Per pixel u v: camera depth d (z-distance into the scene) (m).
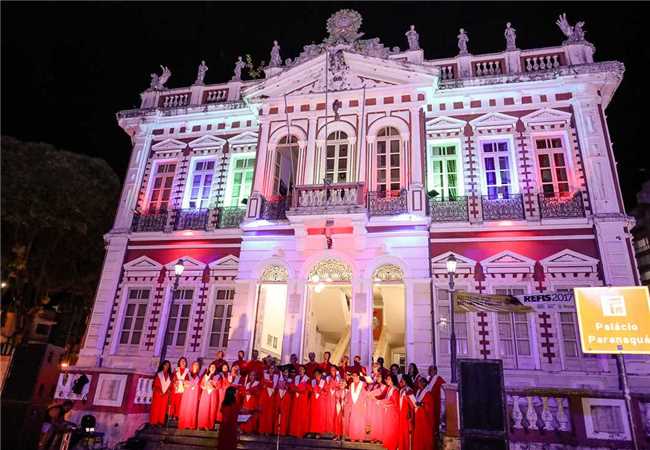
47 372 7.52
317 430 10.81
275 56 18.69
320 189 14.88
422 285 14.01
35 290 25.61
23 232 24.34
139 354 15.80
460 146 15.81
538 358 13.08
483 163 15.55
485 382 7.88
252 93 17.50
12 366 7.47
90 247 25.89
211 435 11.14
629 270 13.19
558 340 13.14
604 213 13.83
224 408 9.90
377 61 16.42
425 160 15.52
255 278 15.23
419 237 14.52
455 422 9.77
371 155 15.86
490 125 15.80
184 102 19.41
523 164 15.12
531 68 16.22
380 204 14.91
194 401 11.62
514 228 14.40
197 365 12.19
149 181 18.31
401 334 18.97
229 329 15.42
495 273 14.09
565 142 15.20
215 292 16.11
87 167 26.25
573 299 10.58
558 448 9.80
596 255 13.65
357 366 11.97
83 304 29.08
